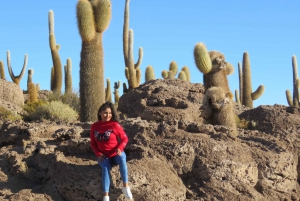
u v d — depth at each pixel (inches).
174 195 304.5
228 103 434.0
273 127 525.0
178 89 610.5
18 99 770.8
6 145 426.0
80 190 303.1
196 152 339.9
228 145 349.1
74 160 339.0
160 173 309.9
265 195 339.9
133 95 605.6
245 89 929.5
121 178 289.6
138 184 296.2
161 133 357.4
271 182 348.8
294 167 375.2
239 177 335.3
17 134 422.0
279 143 413.1
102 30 539.5
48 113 599.5
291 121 525.3
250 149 360.5
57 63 866.8
